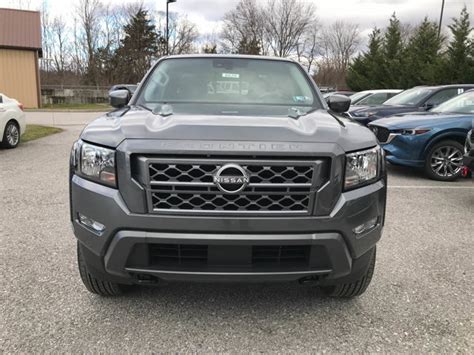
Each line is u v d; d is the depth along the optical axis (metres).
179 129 2.63
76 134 14.80
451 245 4.59
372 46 43.22
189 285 3.55
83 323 2.98
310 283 2.84
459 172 7.83
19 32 31.98
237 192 2.51
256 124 2.77
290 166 2.55
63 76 53.62
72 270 3.79
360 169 2.73
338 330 2.97
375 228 2.85
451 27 27.52
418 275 3.84
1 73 31.58
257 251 2.65
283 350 2.74
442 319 3.12
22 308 3.15
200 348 2.74
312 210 2.58
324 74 71.69
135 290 3.44
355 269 2.86
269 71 4.12
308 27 71.69
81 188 2.72
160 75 4.04
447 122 7.79
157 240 2.56
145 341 2.80
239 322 3.04
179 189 2.53
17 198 6.12
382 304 3.32
